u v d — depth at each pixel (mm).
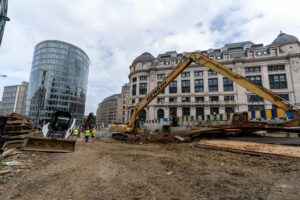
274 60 35906
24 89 94688
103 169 5680
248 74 37469
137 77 46906
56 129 12258
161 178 4691
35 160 6645
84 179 4598
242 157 7320
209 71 41000
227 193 3598
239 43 46344
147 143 14203
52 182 4312
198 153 8578
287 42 35906
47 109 63781
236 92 37219
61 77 69438
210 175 4922
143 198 3391
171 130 15508
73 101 72812
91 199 3334
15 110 89750
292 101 33344
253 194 3502
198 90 41188
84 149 10430
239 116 13594
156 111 42312
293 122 8914
